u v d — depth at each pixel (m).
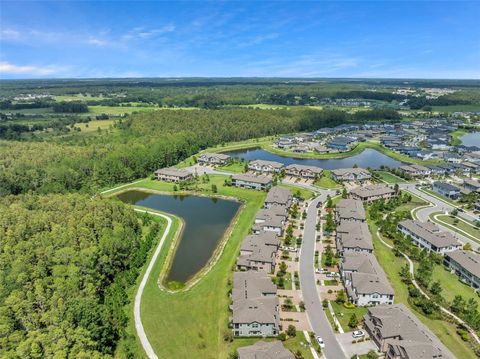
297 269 106.25
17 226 108.75
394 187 175.62
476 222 137.62
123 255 110.25
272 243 114.06
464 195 168.62
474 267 100.25
